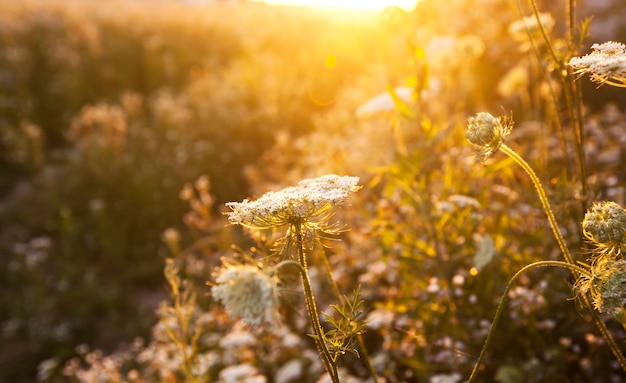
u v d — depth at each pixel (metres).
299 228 1.82
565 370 3.11
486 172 3.73
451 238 3.63
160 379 4.71
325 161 6.28
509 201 4.02
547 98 3.73
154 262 8.21
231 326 4.80
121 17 15.93
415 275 3.83
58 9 15.81
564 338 3.22
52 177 9.79
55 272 8.27
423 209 3.72
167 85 13.54
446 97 5.92
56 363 5.98
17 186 9.98
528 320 3.24
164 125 10.93
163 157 9.84
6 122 11.19
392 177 3.90
